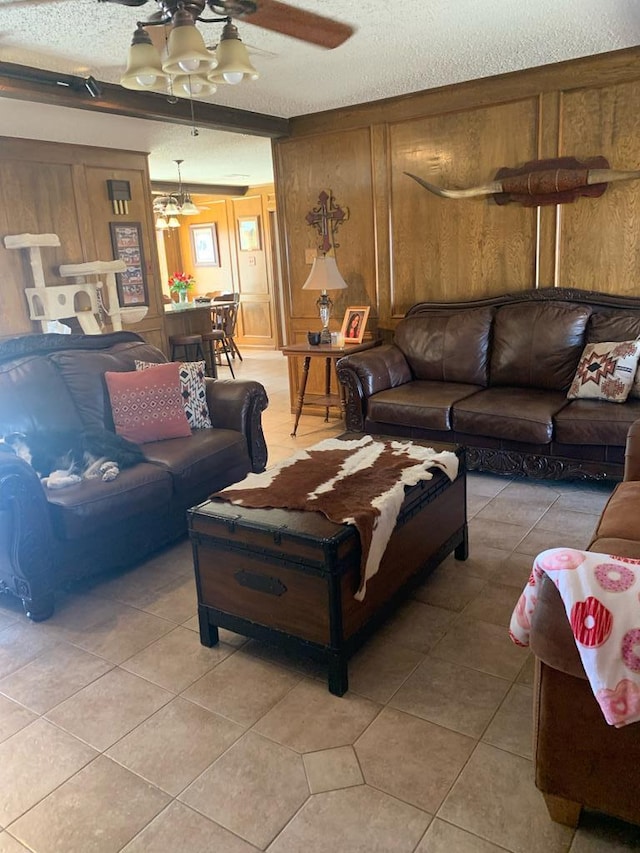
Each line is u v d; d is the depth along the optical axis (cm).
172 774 174
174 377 339
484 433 369
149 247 632
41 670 223
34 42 307
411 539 239
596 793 141
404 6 289
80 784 172
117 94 383
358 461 262
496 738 181
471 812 157
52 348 335
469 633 232
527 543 300
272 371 802
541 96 402
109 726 194
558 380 394
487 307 440
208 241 1006
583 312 393
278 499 225
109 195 584
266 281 964
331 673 203
